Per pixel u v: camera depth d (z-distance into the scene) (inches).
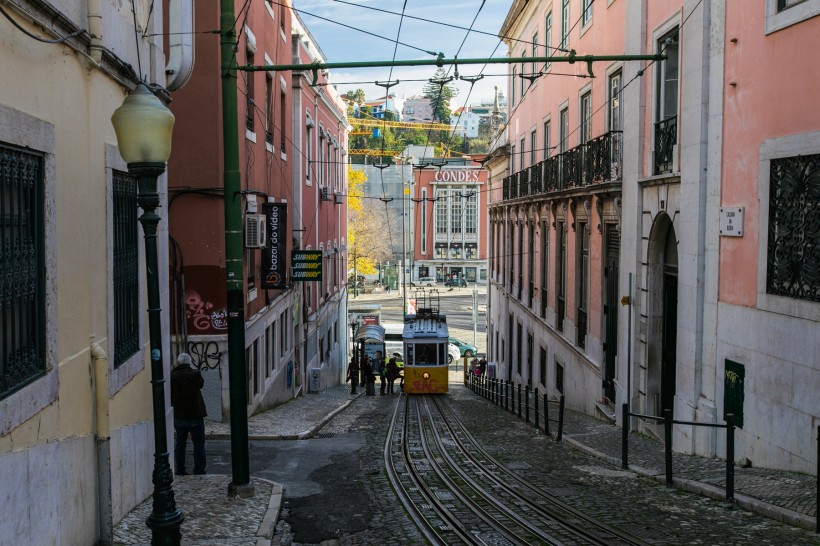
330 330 1409.9
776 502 327.0
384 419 800.3
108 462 263.6
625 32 639.8
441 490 401.7
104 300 276.4
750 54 419.8
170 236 612.7
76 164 248.1
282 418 724.7
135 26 321.4
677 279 563.8
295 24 1010.1
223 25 364.2
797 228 374.0
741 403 428.1
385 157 3693.4
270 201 802.8
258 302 745.6
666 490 389.1
